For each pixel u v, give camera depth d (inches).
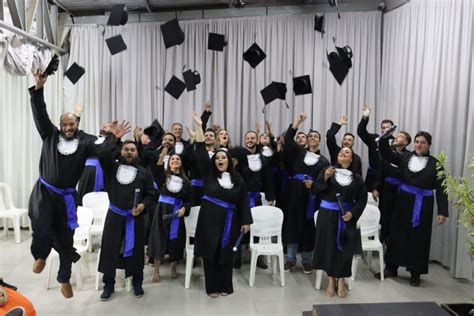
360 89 180.5
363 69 179.6
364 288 135.4
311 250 149.6
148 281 140.2
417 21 159.9
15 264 154.5
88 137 111.8
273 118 186.9
